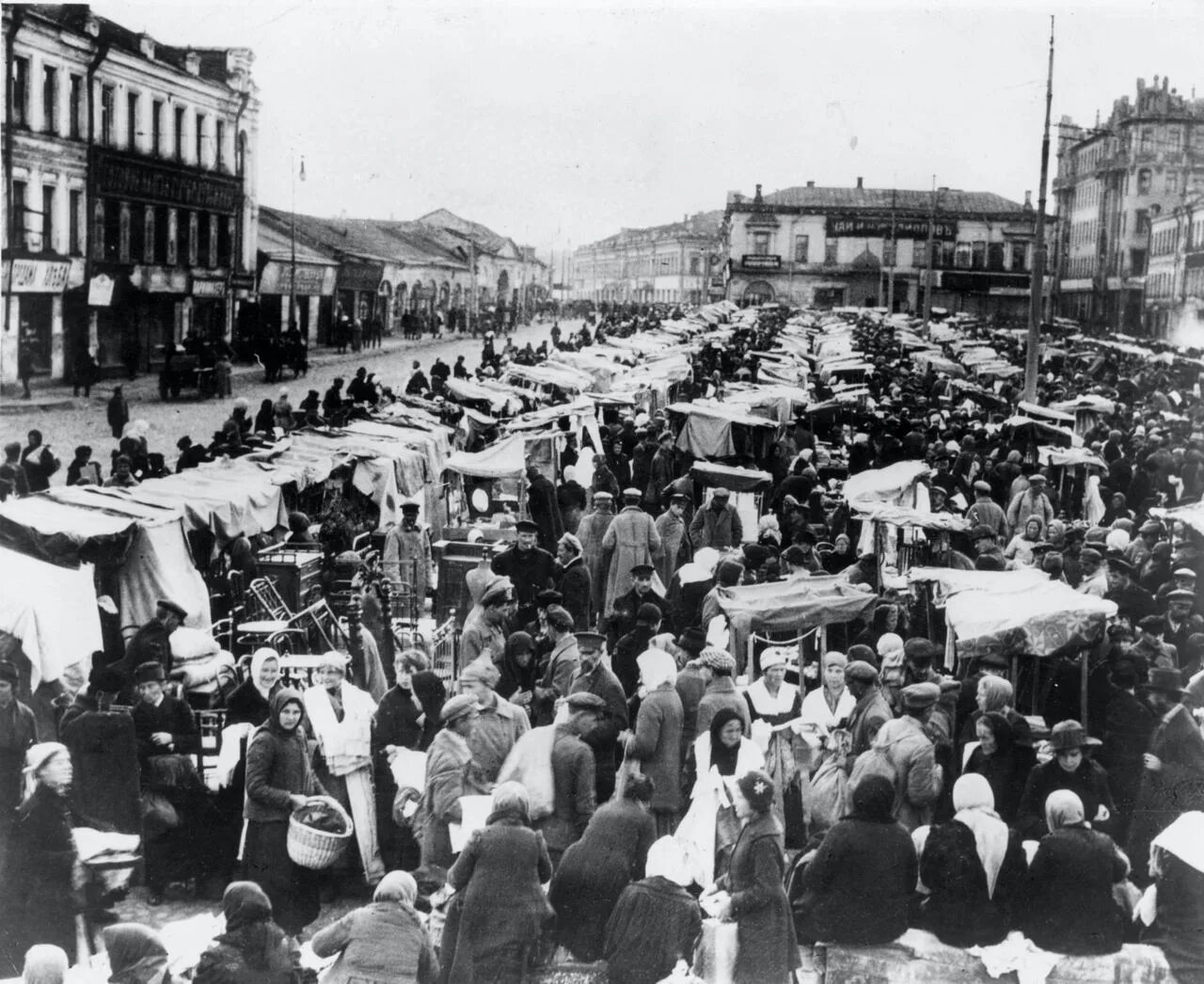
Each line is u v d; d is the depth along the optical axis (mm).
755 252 109562
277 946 7598
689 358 44594
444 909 9000
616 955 8172
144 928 7863
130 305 40969
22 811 8570
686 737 10539
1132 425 32406
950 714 10578
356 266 63438
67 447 27422
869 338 59688
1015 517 19922
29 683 10539
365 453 19125
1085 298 83938
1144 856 9836
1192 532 16719
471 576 14688
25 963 7691
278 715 9023
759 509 21891
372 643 12227
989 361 51688
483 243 93625
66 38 36094
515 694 11641
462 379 34312
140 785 9422
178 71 42594
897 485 18906
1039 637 11117
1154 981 8430
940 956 8484
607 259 145375
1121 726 10266
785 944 8117
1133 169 79125
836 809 10078
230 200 46719
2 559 11047
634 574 14219
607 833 8438
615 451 26156
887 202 109438
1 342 33406
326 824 9117
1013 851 8680
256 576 14516
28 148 34875
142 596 12891
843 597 13086
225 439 20766
